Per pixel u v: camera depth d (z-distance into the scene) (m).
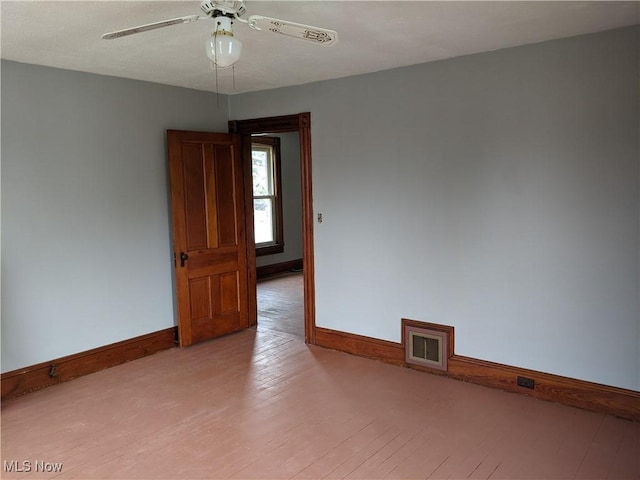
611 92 2.93
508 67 3.28
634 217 2.93
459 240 3.62
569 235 3.16
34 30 2.73
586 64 3.00
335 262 4.36
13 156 3.42
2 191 3.38
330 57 3.46
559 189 3.16
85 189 3.84
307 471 2.58
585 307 3.15
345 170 4.18
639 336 2.98
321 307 4.51
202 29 2.75
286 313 5.72
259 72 3.90
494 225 3.45
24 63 3.45
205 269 4.63
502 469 2.57
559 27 2.84
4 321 3.43
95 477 2.55
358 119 4.05
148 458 2.72
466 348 3.69
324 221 4.38
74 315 3.83
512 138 3.31
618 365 3.07
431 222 3.75
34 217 3.55
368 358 4.22
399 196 3.89
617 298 3.03
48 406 3.36
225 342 4.68
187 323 4.53
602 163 3.00
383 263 4.05
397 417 3.15
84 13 2.48
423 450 2.76
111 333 4.08
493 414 3.17
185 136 4.37
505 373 3.51
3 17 2.52
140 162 4.22
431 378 3.78
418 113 3.72
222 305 4.82
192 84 4.36
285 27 2.11
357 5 2.42
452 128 3.57
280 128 4.59
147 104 4.24
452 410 3.24
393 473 2.55
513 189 3.34
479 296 3.58
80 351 3.88
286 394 3.52
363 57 3.46
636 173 2.90
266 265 8.00
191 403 3.39
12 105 3.40
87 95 3.82
